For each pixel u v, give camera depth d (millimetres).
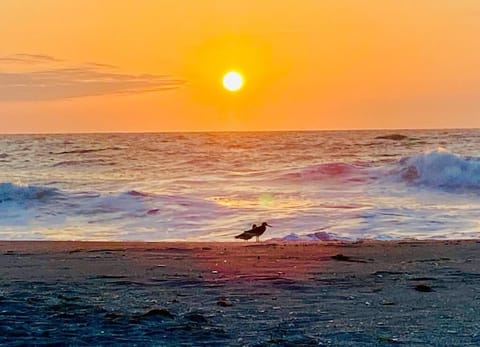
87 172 52031
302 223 26094
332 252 17531
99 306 10609
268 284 12789
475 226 25250
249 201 32594
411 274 13906
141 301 11148
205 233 24719
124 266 15312
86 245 19906
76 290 12172
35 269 14914
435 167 37594
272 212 28766
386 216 27359
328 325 9328
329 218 27031
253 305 10797
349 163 43344
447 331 8953
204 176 45906
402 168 39188
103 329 8898
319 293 11859
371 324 9398
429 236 23125
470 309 10430
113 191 35438
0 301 10820
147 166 54094
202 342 8273
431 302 11008
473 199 32781
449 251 17656
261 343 8227
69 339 8352
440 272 14172
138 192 32312
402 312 10219
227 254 17328
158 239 23609
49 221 27406
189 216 28000
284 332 8875
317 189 37625
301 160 56250
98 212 28969
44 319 9484
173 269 14781
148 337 8492
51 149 70250
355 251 17734
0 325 9062
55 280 13352
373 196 34312
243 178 43719
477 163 37094
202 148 69125
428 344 8242
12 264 15766
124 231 25297
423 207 29906
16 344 8094
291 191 36906
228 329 9039
